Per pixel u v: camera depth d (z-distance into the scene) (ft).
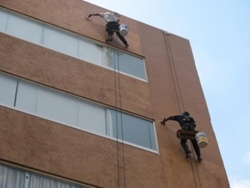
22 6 57.57
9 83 47.50
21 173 40.40
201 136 51.34
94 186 43.14
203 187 50.29
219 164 54.65
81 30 60.39
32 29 55.83
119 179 45.03
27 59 51.06
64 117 48.14
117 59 60.13
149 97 57.31
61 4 62.28
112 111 52.24
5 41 51.57
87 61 56.54
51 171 41.88
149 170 47.91
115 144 48.57
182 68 66.18
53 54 54.08
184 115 53.72
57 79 51.13
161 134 53.47
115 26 62.08
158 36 69.77
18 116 44.80
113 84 55.57
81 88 52.03
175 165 50.70
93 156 45.60
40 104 47.62
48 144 43.91
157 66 63.57
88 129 48.52
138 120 53.36
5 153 40.86
